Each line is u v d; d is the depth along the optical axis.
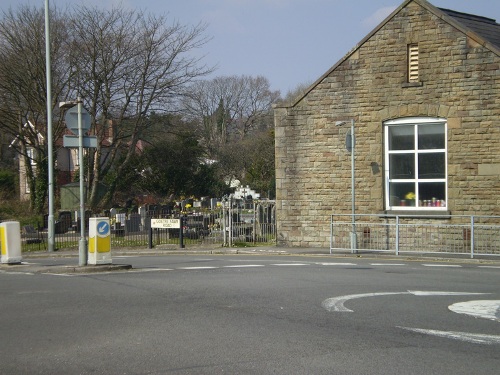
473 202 18.28
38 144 36.72
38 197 37.19
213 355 6.64
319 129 20.14
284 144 20.56
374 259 17.22
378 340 7.19
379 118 19.42
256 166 50.94
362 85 19.61
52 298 10.17
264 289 10.73
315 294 10.20
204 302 9.58
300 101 20.36
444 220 18.55
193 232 24.17
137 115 36.66
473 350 6.77
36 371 6.23
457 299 9.75
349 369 6.09
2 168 46.69
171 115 37.97
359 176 19.67
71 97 34.94
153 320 8.35
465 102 18.36
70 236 26.52
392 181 19.44
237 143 57.72
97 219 14.21
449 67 18.53
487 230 17.80
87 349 6.98
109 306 9.38
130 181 43.34
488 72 18.08
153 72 36.19
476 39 18.17
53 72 33.91
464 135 18.38
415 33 18.94
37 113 36.25
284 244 20.64
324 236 20.12
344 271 13.41
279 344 7.04
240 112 70.50
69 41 34.12
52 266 15.43
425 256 17.52
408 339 7.23
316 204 20.22
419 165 19.12
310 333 7.53
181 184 44.94
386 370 6.05
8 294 10.66
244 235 22.55
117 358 6.61
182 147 43.94
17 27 33.44
